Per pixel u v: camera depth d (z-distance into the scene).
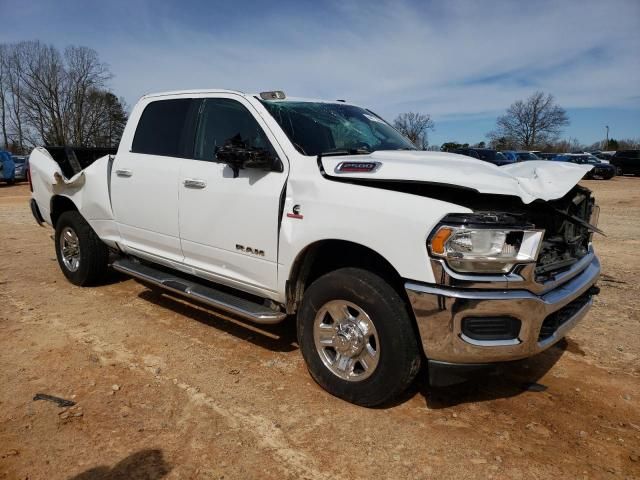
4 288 5.64
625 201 17.38
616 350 4.16
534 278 2.80
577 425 3.09
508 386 3.56
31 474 2.57
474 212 2.76
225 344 4.18
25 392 3.35
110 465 2.65
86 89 59.97
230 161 3.52
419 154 3.62
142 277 4.67
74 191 5.43
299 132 3.72
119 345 4.13
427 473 2.63
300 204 3.36
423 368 3.67
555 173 3.26
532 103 71.69
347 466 2.68
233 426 3.01
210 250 4.04
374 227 2.97
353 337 3.15
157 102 4.65
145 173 4.53
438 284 2.78
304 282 3.59
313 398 3.33
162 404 3.24
